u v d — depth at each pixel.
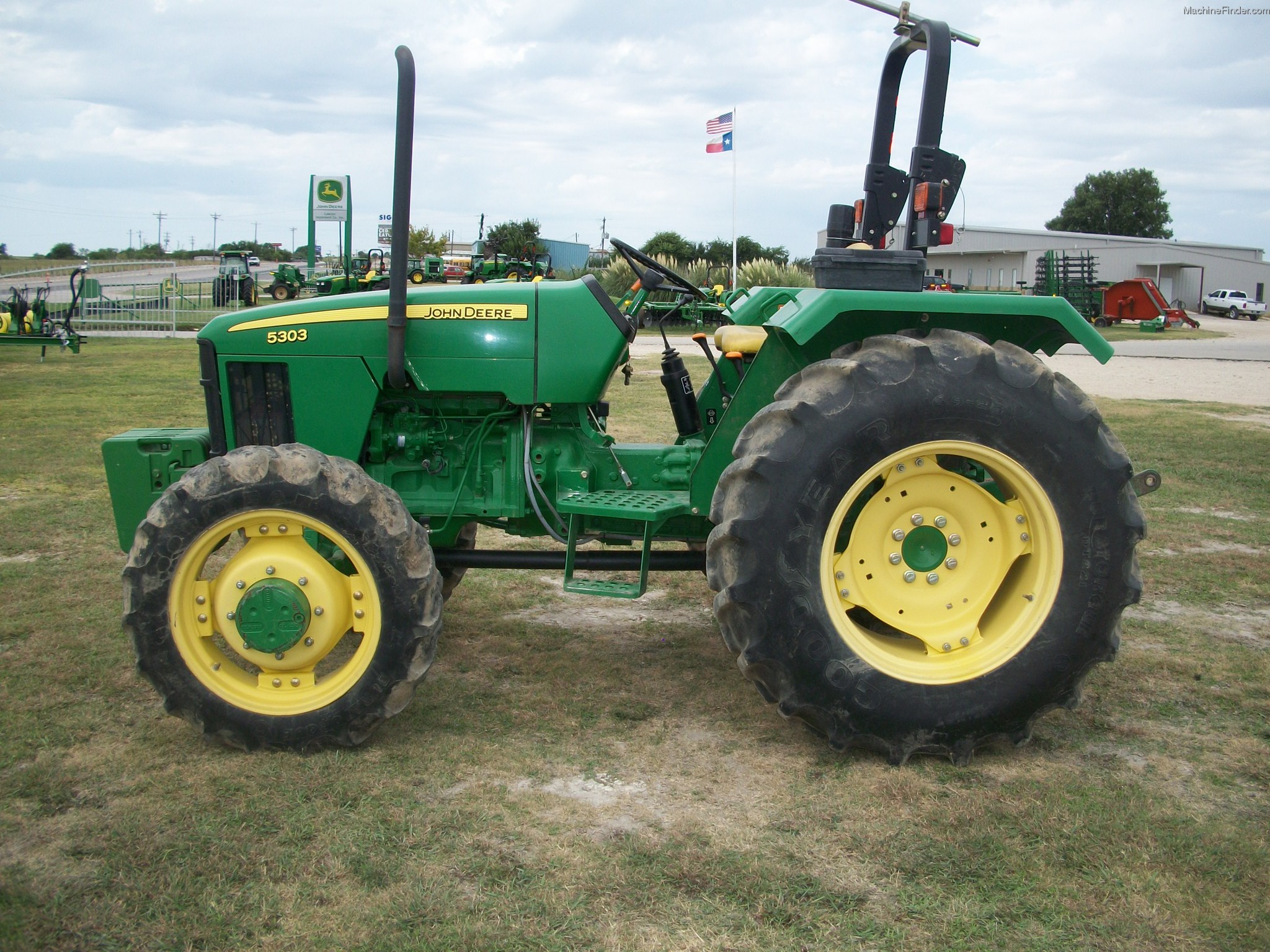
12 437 8.50
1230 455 8.10
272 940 2.09
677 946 2.09
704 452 3.26
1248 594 4.64
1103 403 11.77
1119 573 2.94
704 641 4.07
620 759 2.96
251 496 2.89
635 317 3.53
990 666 2.93
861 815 2.63
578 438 3.48
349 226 22.14
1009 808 2.65
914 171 3.20
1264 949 2.11
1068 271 34.00
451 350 3.31
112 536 5.44
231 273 28.88
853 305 2.92
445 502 3.50
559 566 3.57
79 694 3.39
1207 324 38.44
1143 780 2.87
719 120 21.72
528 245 24.27
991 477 3.48
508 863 2.37
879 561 3.05
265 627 2.92
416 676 2.94
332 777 2.80
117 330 22.55
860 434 2.81
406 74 2.96
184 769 2.85
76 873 2.33
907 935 2.14
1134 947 2.11
